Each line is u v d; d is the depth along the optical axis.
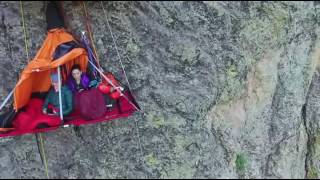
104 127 9.03
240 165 9.29
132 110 8.01
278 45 8.24
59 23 7.83
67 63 7.73
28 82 7.56
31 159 9.22
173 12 8.29
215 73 8.56
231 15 8.23
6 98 7.91
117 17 8.30
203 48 8.44
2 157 9.05
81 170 9.41
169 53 8.50
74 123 7.76
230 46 8.38
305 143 8.85
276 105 8.68
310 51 8.18
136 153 9.27
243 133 9.02
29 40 8.22
